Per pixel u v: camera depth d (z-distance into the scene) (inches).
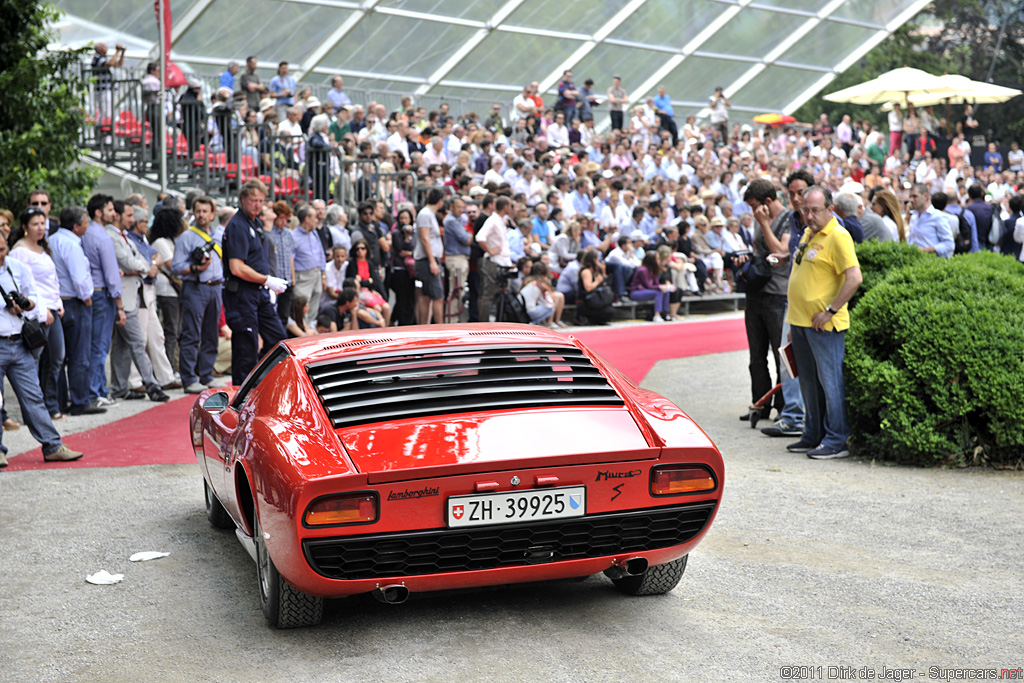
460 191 729.0
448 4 951.0
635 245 749.9
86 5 766.5
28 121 515.2
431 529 148.9
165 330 442.3
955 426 280.4
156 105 639.1
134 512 246.2
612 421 164.6
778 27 1237.1
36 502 255.4
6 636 166.4
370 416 159.3
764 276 335.9
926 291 288.4
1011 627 162.2
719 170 1005.2
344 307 479.2
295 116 698.8
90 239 381.4
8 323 290.7
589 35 1096.2
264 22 861.8
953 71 2097.7
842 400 289.9
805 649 153.7
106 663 153.7
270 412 168.7
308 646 158.9
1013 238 567.2
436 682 143.0
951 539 211.9
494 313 598.9
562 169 864.9
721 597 178.4
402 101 876.6
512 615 170.4
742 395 412.8
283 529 147.8
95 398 385.1
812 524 224.7
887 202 352.8
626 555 159.3
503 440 154.6
